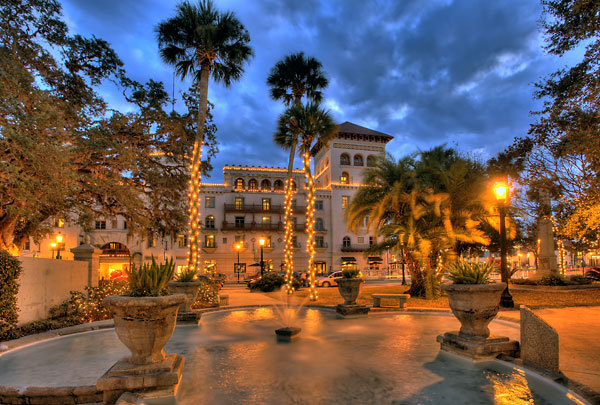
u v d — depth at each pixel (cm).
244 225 4934
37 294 962
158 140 1675
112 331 898
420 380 472
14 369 536
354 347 680
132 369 426
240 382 470
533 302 1371
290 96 2086
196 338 785
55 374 506
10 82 1008
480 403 392
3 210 1198
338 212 5131
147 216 1677
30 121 955
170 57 1590
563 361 539
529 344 525
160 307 439
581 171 1383
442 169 1758
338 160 5266
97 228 4112
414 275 1738
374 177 1819
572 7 954
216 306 1356
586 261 5931
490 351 571
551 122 1317
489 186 1695
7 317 763
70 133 1071
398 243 1619
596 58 1030
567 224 1461
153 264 480
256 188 5088
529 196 2069
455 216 1705
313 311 1290
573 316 1015
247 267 4834
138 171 1600
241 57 1623
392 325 945
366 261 5084
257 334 831
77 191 1345
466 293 593
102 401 418
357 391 431
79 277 1206
